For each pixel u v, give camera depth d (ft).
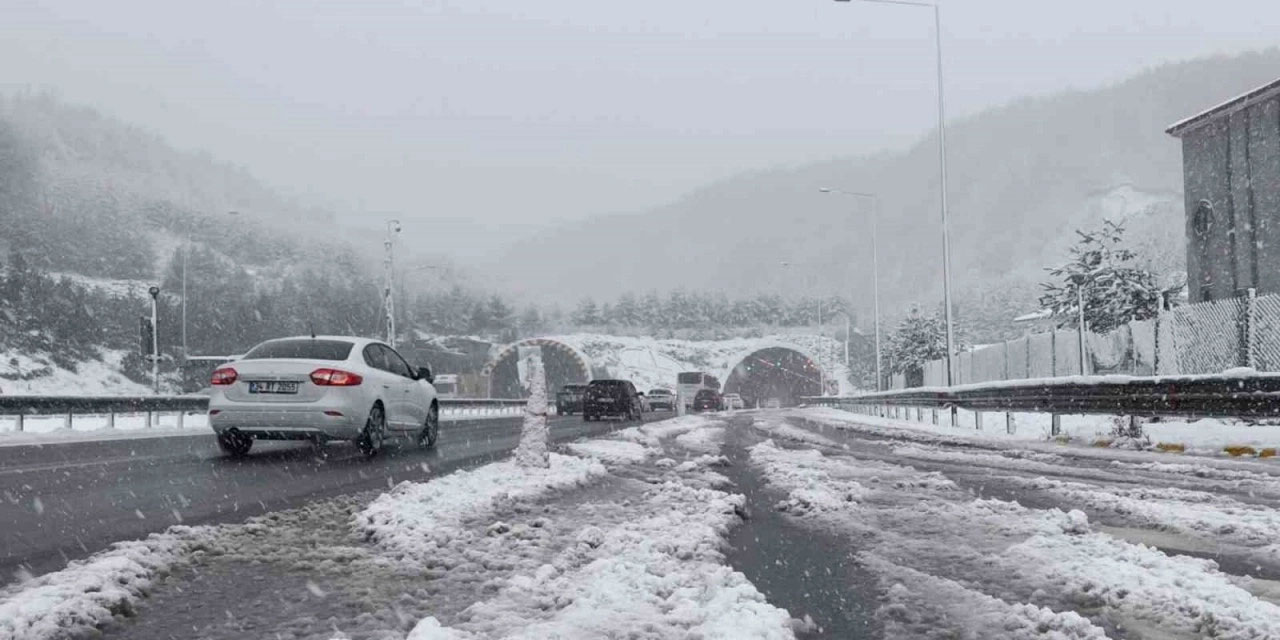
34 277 234.99
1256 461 37.99
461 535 18.20
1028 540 17.54
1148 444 48.47
